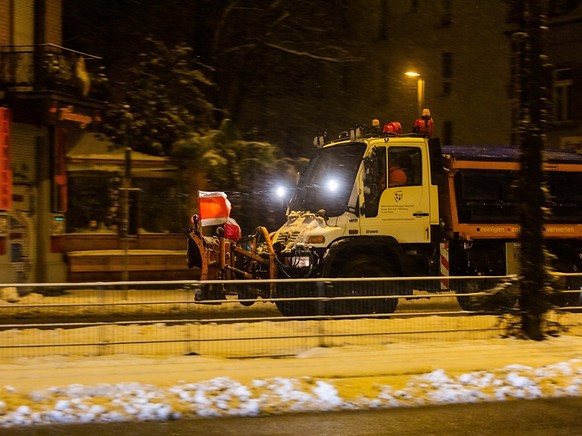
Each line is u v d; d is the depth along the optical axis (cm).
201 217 1388
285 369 948
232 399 809
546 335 1182
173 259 2072
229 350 1076
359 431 722
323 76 2931
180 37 2467
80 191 2066
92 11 2394
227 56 2584
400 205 1405
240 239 1517
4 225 1834
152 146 2194
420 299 1177
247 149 2309
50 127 1955
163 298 1103
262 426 735
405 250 1418
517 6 1198
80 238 2038
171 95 2288
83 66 1933
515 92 1197
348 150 1424
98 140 2136
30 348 1021
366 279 1153
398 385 882
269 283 1136
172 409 775
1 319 1036
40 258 1933
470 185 1466
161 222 2138
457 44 3428
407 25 3566
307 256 1373
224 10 2494
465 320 1181
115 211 2080
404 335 1152
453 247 1470
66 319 1059
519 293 1183
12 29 1891
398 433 717
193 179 2164
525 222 1176
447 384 880
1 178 1750
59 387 829
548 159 1551
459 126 3428
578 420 768
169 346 1061
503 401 842
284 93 2825
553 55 2830
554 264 1558
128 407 770
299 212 1463
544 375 927
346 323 1134
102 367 951
